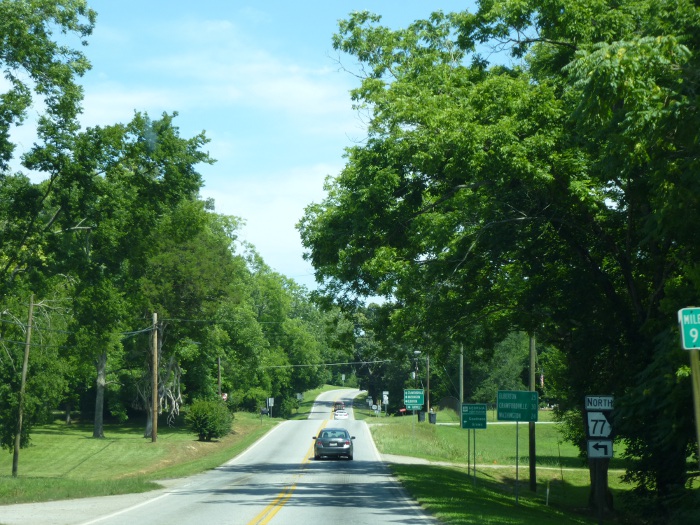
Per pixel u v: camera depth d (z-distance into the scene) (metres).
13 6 30.44
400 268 24.38
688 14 16.38
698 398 8.26
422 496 24.56
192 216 41.75
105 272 36.28
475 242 23.80
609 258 26.95
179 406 82.56
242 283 88.69
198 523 17.77
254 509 21.12
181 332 68.75
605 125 16.53
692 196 15.00
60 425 85.69
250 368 91.44
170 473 38.44
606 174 17.30
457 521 18.20
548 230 25.61
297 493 26.50
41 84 31.61
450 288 28.75
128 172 34.62
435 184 25.19
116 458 55.09
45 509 21.19
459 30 24.53
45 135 32.03
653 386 17.75
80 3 31.38
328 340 37.94
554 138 21.05
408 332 33.75
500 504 25.72
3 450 58.53
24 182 33.38
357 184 24.33
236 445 61.53
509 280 29.39
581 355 25.86
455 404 102.81
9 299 44.75
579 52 15.34
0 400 50.75
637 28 22.00
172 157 34.25
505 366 96.38
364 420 93.56
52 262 34.62
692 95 14.82
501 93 22.09
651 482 24.27
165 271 66.12
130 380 77.56
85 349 41.28
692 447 22.08
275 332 115.50
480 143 21.11
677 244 21.16
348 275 26.39
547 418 90.81
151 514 19.77
